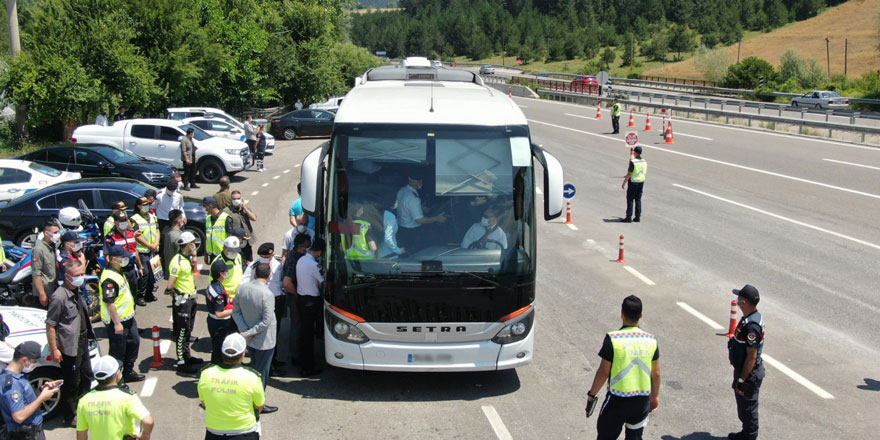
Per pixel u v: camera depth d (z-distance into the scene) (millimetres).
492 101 9211
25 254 11414
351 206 7996
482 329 7953
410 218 7977
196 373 8953
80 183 14203
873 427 7605
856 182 22016
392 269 7836
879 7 130750
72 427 7602
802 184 21922
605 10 197625
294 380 8859
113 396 5672
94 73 28266
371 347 7938
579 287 12664
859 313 11242
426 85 10531
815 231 16562
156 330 9125
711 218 18016
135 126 23609
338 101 41062
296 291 8805
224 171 23562
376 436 7406
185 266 8805
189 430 7488
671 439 7352
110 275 8211
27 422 6199
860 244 15406
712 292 12336
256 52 41594
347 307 7906
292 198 20953
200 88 35375
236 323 8031
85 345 7711
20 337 7668
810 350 9766
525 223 8109
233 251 8891
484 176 8109
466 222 8008
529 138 8367
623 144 31625
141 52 31062
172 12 31969
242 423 6008
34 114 27547
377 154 8078
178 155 23438
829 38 117000
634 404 6051
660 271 13617
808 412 7957
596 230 16984
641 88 72125
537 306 11664
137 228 11320
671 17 183875
